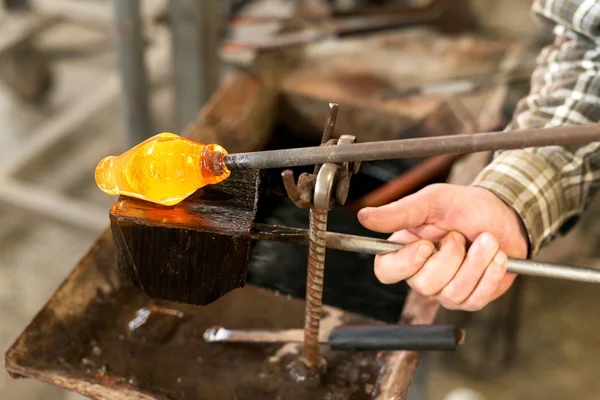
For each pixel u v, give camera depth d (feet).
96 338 3.14
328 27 4.82
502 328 5.21
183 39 4.95
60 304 3.14
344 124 4.30
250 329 3.18
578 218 3.23
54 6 7.23
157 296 2.87
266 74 4.30
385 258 2.89
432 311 3.19
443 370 5.19
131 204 2.80
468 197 3.02
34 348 3.05
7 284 5.80
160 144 2.70
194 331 3.19
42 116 7.27
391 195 3.88
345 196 2.66
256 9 5.74
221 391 3.05
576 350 5.30
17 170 6.35
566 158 3.14
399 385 2.99
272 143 4.37
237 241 2.73
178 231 2.73
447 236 2.94
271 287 3.55
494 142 2.56
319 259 2.81
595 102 3.13
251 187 2.85
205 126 3.89
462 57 4.65
